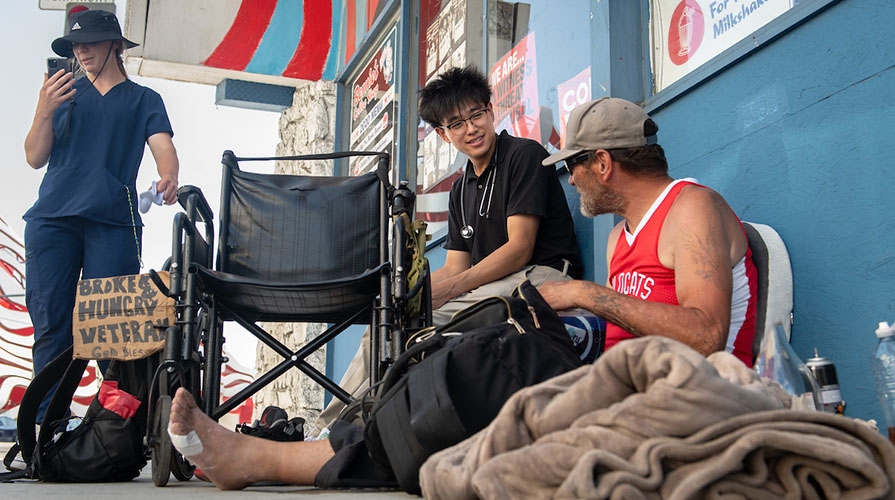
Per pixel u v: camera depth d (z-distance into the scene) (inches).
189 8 255.3
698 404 43.7
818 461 41.6
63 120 139.6
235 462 76.9
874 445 43.1
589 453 42.2
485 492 44.4
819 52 90.3
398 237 104.7
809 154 90.4
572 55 135.9
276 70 263.9
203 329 108.4
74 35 140.6
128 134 143.6
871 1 84.3
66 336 136.4
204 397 104.3
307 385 243.6
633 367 47.1
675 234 81.9
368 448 72.0
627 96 121.9
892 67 81.4
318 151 263.3
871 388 80.8
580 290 82.7
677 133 113.0
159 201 140.1
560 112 139.2
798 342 90.0
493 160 130.3
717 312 74.7
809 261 89.2
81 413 247.6
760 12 100.7
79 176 137.3
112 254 137.6
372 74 243.6
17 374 258.4
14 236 287.0
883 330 70.6
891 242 80.0
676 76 116.5
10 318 266.1
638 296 86.4
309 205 120.5
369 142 242.8
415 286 107.3
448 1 196.2
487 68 170.9
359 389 122.6
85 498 67.4
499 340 68.3
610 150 88.7
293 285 100.9
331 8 269.0
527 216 122.4
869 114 83.5
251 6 260.2
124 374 104.8
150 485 93.4
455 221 141.9
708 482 40.9
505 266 120.8
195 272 98.0
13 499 66.9
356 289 105.1
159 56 250.7
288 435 108.4
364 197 121.7
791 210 92.4
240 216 119.6
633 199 89.5
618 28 123.4
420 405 63.9
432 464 53.0
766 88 97.4
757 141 98.2
